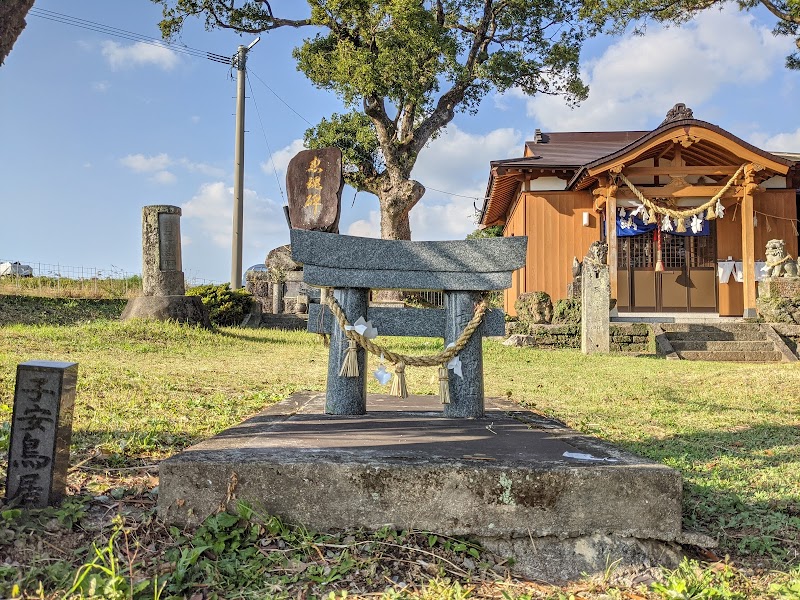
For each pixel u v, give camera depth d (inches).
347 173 964.0
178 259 583.8
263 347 510.6
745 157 625.6
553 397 315.3
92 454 162.2
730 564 121.1
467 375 185.2
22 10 142.6
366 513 119.6
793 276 641.6
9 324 592.1
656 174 650.8
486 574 112.5
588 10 565.6
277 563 110.7
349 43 798.5
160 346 455.5
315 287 193.9
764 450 209.0
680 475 120.0
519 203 808.3
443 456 129.3
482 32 892.0
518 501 118.6
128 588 95.8
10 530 108.7
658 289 728.3
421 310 189.8
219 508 119.8
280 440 145.3
